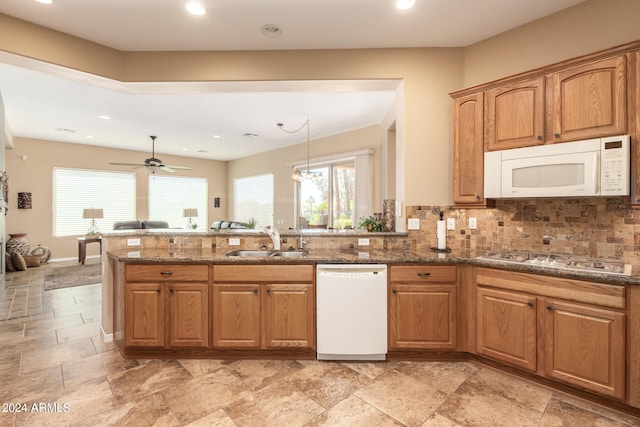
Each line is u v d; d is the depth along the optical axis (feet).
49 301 13.23
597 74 6.73
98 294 14.29
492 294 7.46
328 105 14.76
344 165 19.76
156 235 9.81
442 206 9.70
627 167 6.31
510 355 7.17
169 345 8.11
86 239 21.42
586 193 6.75
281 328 8.07
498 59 9.10
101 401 6.34
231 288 8.07
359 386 6.93
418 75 9.73
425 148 9.70
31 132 20.26
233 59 9.80
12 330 10.05
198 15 8.08
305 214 22.72
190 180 29.71
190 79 9.78
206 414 5.96
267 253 9.42
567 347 6.40
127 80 9.73
